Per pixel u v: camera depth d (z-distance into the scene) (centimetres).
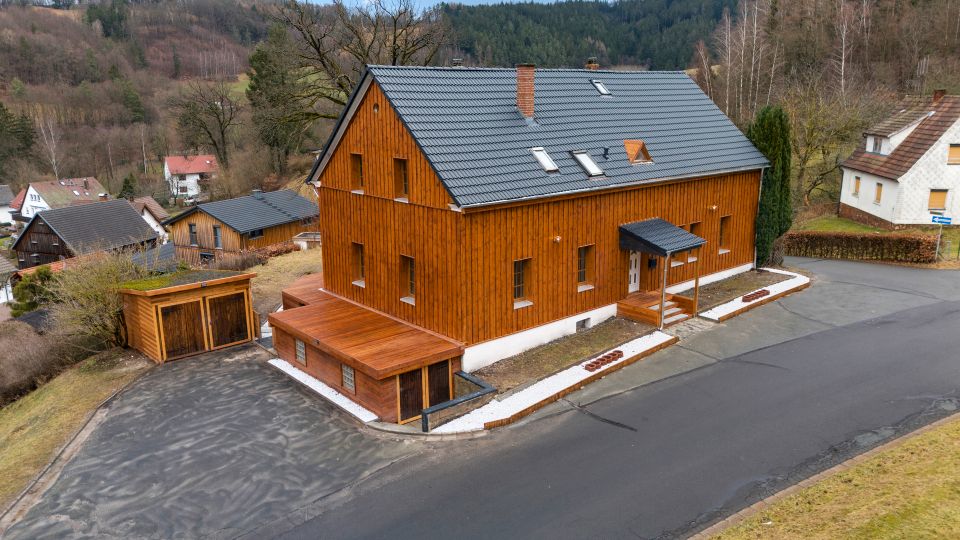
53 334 2169
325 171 2078
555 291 1850
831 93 4675
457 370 1664
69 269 2155
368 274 1964
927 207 3212
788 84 5175
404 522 1159
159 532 1177
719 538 1034
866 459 1214
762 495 1153
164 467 1380
